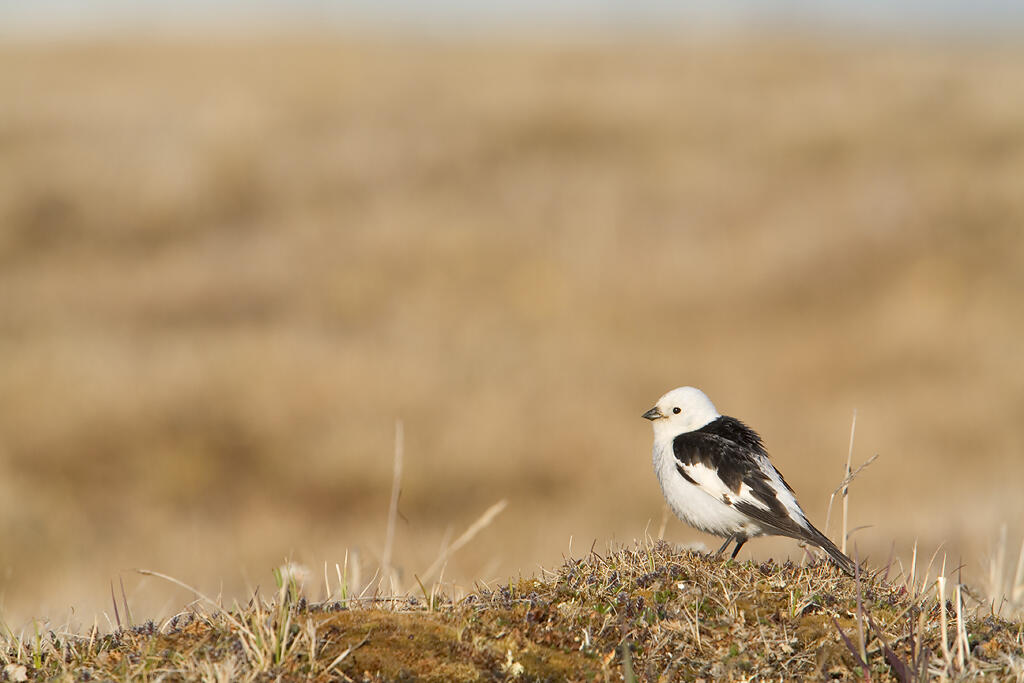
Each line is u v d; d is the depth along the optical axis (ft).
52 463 48.24
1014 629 15.39
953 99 107.86
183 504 46.29
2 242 81.05
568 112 106.73
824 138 99.35
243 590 34.47
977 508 37.88
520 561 38.60
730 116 106.22
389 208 87.86
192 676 12.87
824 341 66.85
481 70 125.29
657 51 138.00
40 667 13.94
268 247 81.30
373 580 17.78
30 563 38.65
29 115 103.30
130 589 33.65
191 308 71.72
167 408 51.21
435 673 13.17
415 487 47.83
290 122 103.55
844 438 55.26
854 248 77.10
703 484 19.03
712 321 70.49
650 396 59.47
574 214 85.81
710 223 84.48
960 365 63.57
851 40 152.66
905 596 15.81
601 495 48.03
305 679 12.75
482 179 94.63
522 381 57.62
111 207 86.89
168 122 102.01
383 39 150.71
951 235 78.43
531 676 13.43
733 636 14.28
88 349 59.72
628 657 12.96
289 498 47.55
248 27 157.38
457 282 75.10
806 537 17.65
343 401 53.11
